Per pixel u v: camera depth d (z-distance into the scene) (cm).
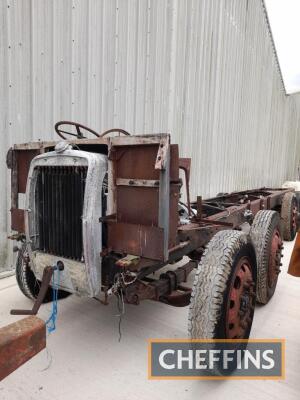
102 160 179
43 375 186
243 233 208
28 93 348
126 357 204
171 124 573
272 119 1141
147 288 194
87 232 170
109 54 438
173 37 553
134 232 171
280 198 558
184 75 593
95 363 198
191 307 178
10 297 291
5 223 342
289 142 1368
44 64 360
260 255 267
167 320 255
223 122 758
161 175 160
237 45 795
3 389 174
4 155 333
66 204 187
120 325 245
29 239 206
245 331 206
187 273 233
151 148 166
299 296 310
